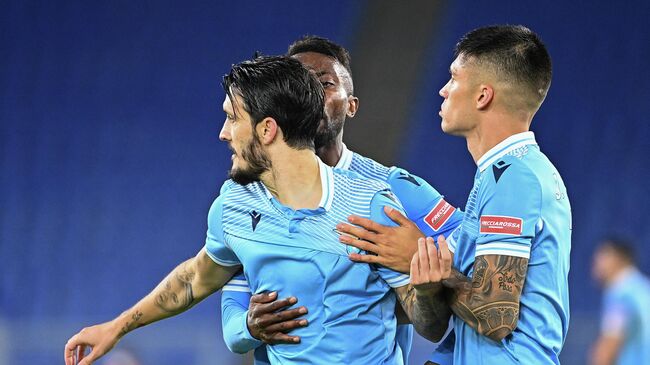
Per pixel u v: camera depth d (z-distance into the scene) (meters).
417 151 36.41
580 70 39.22
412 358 27.14
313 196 9.12
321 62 10.87
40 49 39.19
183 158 38.28
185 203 37.66
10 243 36.62
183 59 39.34
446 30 38.12
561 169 38.38
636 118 38.62
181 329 30.23
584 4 39.59
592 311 35.06
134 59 39.25
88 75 39.00
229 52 39.47
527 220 8.91
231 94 9.24
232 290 10.38
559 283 9.24
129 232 37.16
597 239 37.09
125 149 38.19
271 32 39.69
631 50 39.25
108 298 36.22
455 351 9.55
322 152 10.88
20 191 37.47
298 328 9.06
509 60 9.34
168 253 37.00
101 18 39.50
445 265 8.65
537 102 9.51
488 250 8.93
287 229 9.03
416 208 10.79
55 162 37.88
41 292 35.94
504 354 9.04
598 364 23.48
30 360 32.31
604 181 38.09
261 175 9.28
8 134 38.12
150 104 38.72
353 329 8.95
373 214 9.12
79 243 36.78
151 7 39.72
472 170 36.53
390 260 8.96
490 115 9.45
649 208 37.53
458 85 9.60
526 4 39.50
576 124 38.81
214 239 9.79
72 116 38.50
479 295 8.85
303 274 8.95
